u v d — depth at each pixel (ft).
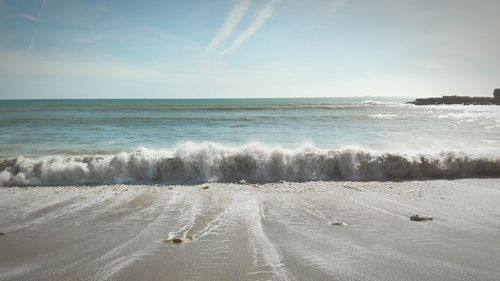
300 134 61.31
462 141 51.11
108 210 19.01
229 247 13.47
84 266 11.71
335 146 45.52
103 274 11.05
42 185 25.90
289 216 17.95
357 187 25.43
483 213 18.48
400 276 10.86
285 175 29.07
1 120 93.35
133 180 27.68
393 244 13.79
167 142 50.03
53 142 49.49
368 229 15.75
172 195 22.63
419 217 17.38
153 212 18.63
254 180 28.02
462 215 18.08
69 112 143.23
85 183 26.68
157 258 12.36
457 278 10.74
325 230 15.64
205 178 28.30
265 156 29.48
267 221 17.06
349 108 205.67
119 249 13.29
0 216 17.83
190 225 16.38
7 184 26.04
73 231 15.51
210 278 10.71
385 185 26.16
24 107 209.97
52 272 11.24
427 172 29.63
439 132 65.31
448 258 12.33
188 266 11.64
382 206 20.04
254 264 11.81
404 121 97.76
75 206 19.80
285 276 10.85
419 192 23.73
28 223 16.67
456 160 30.01
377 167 29.43
